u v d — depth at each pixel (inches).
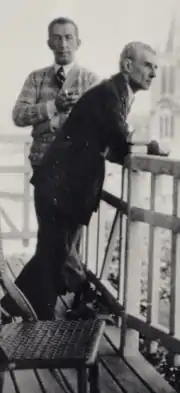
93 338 86.0
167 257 137.8
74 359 78.2
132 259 118.2
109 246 132.8
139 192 116.7
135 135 120.7
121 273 127.0
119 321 131.2
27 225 131.3
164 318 130.0
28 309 94.3
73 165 125.0
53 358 78.0
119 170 132.8
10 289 93.4
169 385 106.3
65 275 130.6
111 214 141.8
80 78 131.0
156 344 119.6
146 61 123.3
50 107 129.8
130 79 123.7
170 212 130.9
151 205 110.8
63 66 130.8
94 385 82.0
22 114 131.0
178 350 103.2
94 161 123.3
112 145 121.6
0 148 130.8
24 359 77.7
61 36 130.5
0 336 86.4
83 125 123.7
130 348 119.0
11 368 77.4
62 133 126.5
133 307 119.2
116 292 130.3
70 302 135.9
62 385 107.0
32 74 131.6
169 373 111.0
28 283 130.0
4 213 132.0
